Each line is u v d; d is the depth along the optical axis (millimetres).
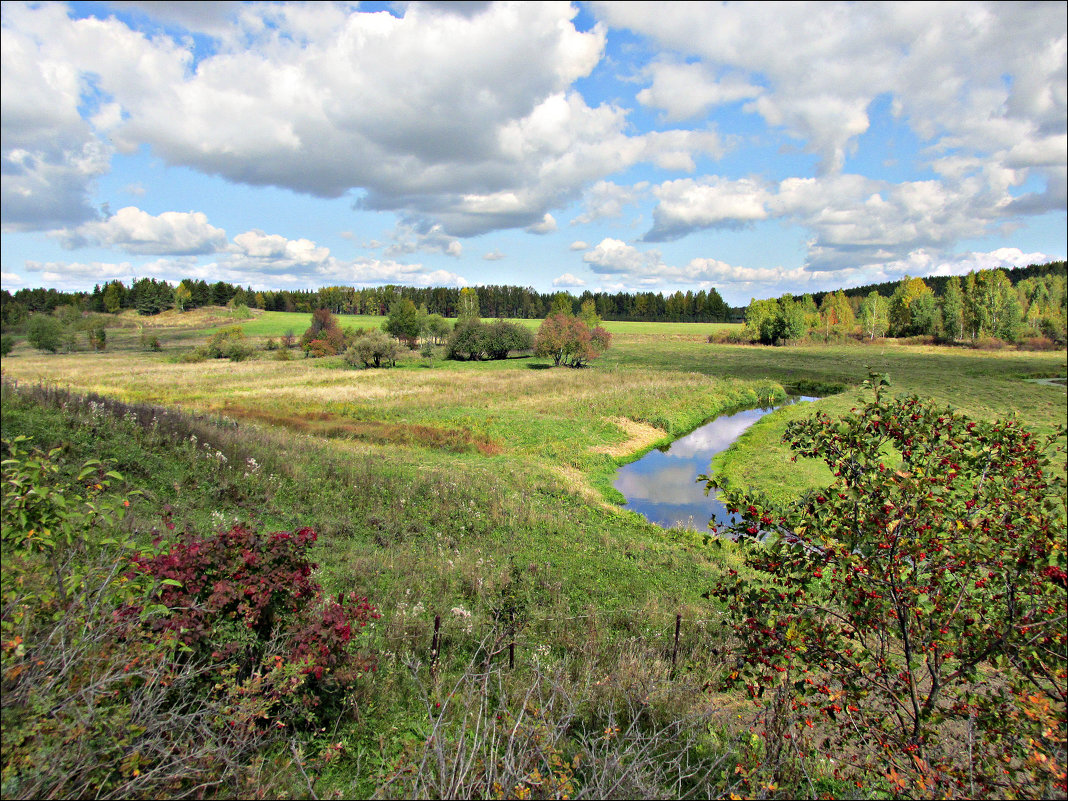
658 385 45031
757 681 5406
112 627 4402
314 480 16516
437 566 11906
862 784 5027
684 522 19125
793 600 5000
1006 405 36938
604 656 8492
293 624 5844
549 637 9219
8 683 3818
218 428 19281
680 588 12344
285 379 48469
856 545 4852
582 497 19844
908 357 71250
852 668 4938
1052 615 4195
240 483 14844
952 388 44594
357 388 42562
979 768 4559
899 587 4742
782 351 82750
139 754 4098
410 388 43000
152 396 35844
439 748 4559
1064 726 4059
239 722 4660
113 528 7973
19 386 18531
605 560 13789
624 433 31094
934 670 4855
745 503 5312
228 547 5836
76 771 3799
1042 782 4086
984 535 4621
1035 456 4781
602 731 6324
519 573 11852
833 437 5340
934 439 5094
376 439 26281
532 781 4371
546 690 6992
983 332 83938
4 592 4250
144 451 14922
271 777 4766
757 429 33281
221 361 67938
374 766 5434
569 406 35656
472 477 19922
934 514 4699
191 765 4312
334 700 6098
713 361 70125
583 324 63906
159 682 4500
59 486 4922
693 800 5164
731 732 6426
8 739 3516
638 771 4898
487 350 73375
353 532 13695
